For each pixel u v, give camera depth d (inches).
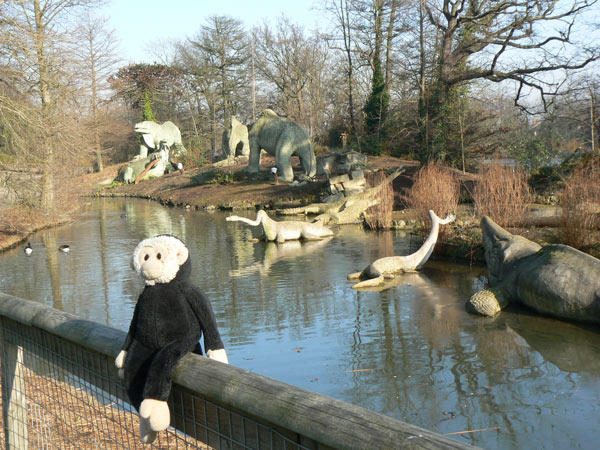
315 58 1910.7
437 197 592.7
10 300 118.4
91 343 92.2
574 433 194.5
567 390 231.9
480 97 1259.8
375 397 232.7
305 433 55.7
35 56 816.3
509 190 544.7
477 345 293.4
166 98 2630.4
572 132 1146.0
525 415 210.8
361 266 522.9
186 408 77.1
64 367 106.2
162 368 74.9
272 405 60.1
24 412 123.9
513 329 319.0
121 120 2415.1
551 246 366.3
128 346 83.0
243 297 419.2
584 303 323.3
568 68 970.1
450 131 1148.5
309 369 267.3
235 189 1293.1
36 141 799.7
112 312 391.5
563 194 458.9
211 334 82.0
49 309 108.5
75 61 902.4
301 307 384.5
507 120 1258.0
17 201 848.9
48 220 952.3
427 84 1196.5
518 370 256.7
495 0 1089.4
